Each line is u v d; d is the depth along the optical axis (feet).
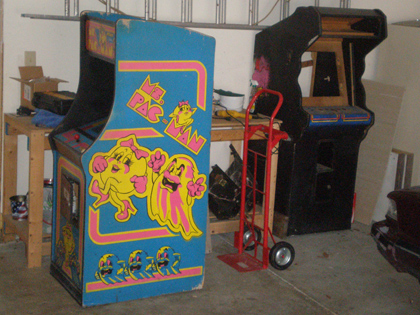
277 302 10.11
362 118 12.96
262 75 13.52
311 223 13.57
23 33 11.66
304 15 12.02
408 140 14.53
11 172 12.00
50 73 12.13
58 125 10.24
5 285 10.12
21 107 11.68
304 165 12.98
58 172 10.18
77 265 9.53
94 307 9.48
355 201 14.65
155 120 9.14
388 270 11.87
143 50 8.75
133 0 12.59
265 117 12.93
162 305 9.70
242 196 11.74
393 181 14.46
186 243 10.00
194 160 9.70
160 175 9.43
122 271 9.53
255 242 11.80
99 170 8.87
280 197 13.32
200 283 10.37
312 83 14.35
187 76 9.25
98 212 9.05
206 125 9.66
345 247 13.05
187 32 9.04
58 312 9.24
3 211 12.09
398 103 13.96
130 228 9.39
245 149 11.53
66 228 9.91
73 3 11.98
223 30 13.84
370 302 10.36
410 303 10.41
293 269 11.65
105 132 8.78
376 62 15.70
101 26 9.18
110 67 10.46
